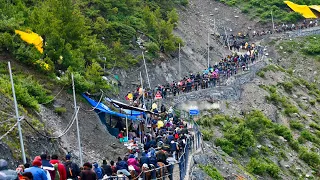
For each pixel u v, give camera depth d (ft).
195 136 136.56
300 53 289.33
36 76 129.08
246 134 165.89
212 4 339.16
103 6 227.81
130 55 203.51
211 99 185.78
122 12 238.48
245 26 324.39
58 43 145.79
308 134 195.31
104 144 117.60
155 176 83.35
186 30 274.98
